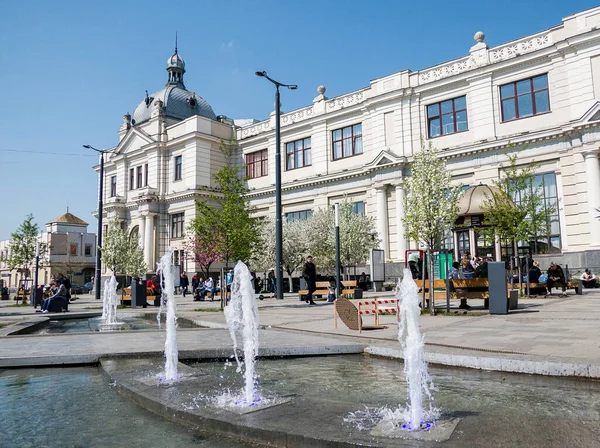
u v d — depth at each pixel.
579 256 24.02
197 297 25.89
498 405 4.56
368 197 32.94
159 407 4.63
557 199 23.50
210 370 6.80
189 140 41.22
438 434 3.50
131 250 36.03
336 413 4.16
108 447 3.78
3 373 6.74
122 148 47.66
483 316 11.89
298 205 37.69
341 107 35.34
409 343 4.46
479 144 27.75
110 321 15.62
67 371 6.88
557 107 25.52
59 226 74.00
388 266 30.81
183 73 52.00
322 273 30.92
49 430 4.21
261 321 12.70
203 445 3.77
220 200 19.39
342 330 10.29
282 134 39.22
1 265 79.81
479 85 28.33
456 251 24.48
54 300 19.52
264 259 31.36
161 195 42.94
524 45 26.98
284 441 3.61
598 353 6.33
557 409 4.39
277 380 5.96
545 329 8.90
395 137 31.70
